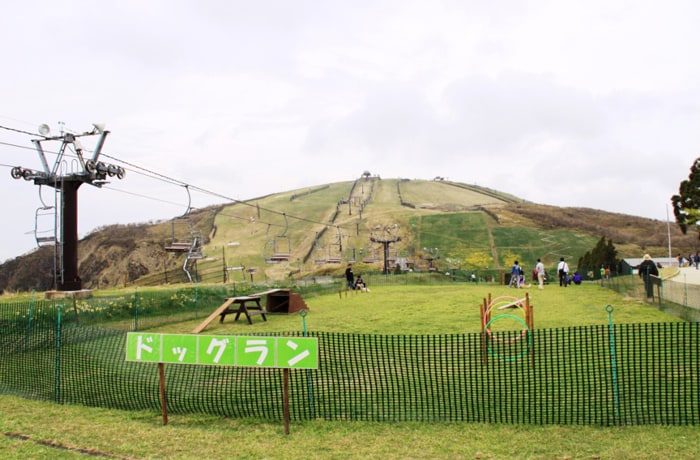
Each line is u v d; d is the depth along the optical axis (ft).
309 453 19.47
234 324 55.83
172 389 27.81
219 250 338.34
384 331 45.96
